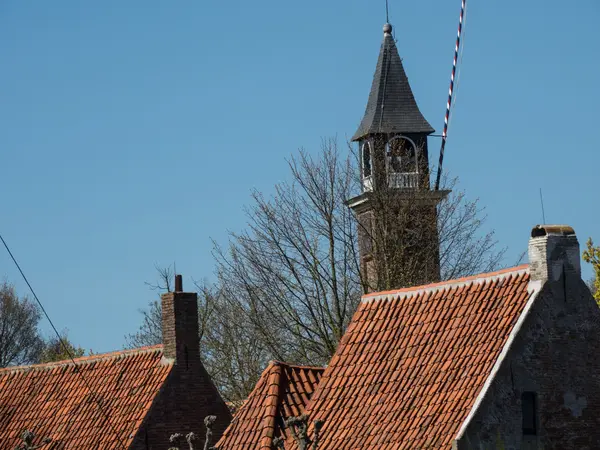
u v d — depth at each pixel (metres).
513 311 68.19
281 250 123.25
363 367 73.69
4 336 192.25
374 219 127.12
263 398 77.00
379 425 69.31
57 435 92.62
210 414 91.75
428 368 70.12
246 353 126.31
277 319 121.81
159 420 89.69
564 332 67.75
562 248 68.44
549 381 66.94
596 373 68.19
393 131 160.50
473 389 66.44
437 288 74.25
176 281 93.56
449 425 65.81
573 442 67.00
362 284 121.94
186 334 92.31
